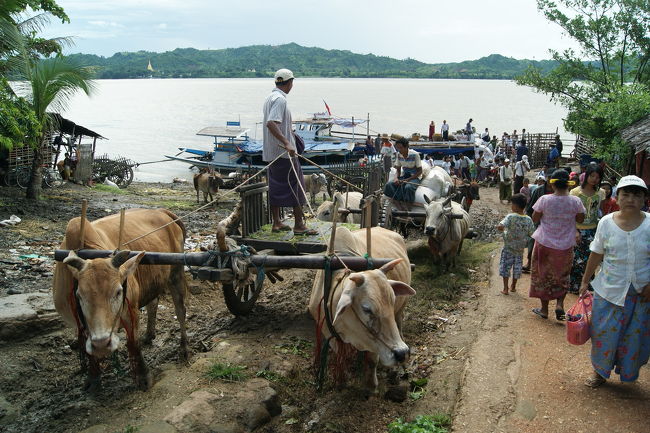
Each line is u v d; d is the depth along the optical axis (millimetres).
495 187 25453
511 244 8070
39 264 9094
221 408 4773
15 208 13750
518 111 103250
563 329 6789
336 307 4727
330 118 32875
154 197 20016
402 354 4270
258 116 82500
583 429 4633
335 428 4816
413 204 10703
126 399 5039
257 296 7422
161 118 80062
